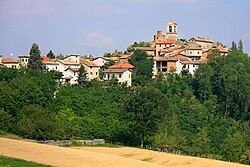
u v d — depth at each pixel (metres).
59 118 135.25
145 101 133.38
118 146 124.25
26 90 134.88
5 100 130.88
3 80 154.88
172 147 130.88
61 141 120.31
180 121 152.00
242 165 95.94
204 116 159.00
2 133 119.62
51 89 154.38
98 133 135.00
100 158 87.69
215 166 93.56
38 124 120.81
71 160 82.19
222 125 156.12
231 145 126.31
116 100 158.62
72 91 158.00
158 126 138.75
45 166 71.75
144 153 110.62
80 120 137.00
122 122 139.12
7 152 85.25
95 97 153.88
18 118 126.38
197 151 130.50
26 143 101.25
